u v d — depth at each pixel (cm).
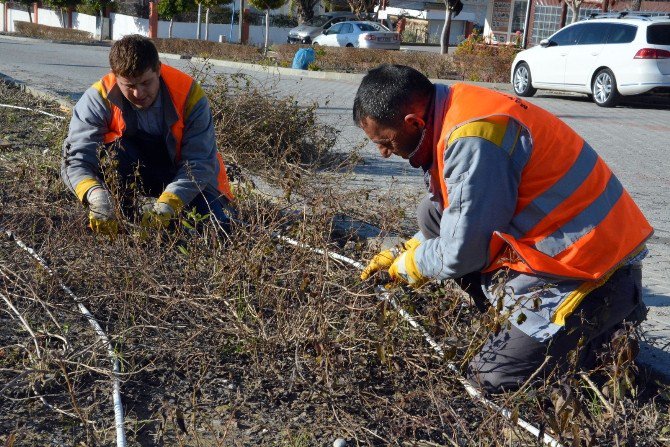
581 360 325
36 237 468
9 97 1043
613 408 292
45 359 322
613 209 317
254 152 659
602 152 927
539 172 307
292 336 342
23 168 540
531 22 2778
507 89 1752
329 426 303
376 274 353
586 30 1512
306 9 4144
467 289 370
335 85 1644
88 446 280
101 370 318
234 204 440
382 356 309
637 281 328
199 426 301
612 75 1427
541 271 307
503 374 318
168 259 426
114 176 429
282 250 406
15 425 294
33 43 3186
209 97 714
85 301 392
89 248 414
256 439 294
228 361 348
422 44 4191
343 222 519
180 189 438
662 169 828
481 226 304
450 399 319
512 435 294
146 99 437
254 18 4334
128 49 418
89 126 461
